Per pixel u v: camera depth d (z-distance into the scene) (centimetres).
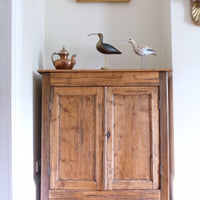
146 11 208
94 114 162
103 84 162
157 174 160
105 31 207
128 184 160
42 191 160
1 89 140
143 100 163
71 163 161
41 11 200
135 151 161
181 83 175
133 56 206
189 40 176
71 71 162
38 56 189
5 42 141
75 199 160
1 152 137
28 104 162
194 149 172
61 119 163
